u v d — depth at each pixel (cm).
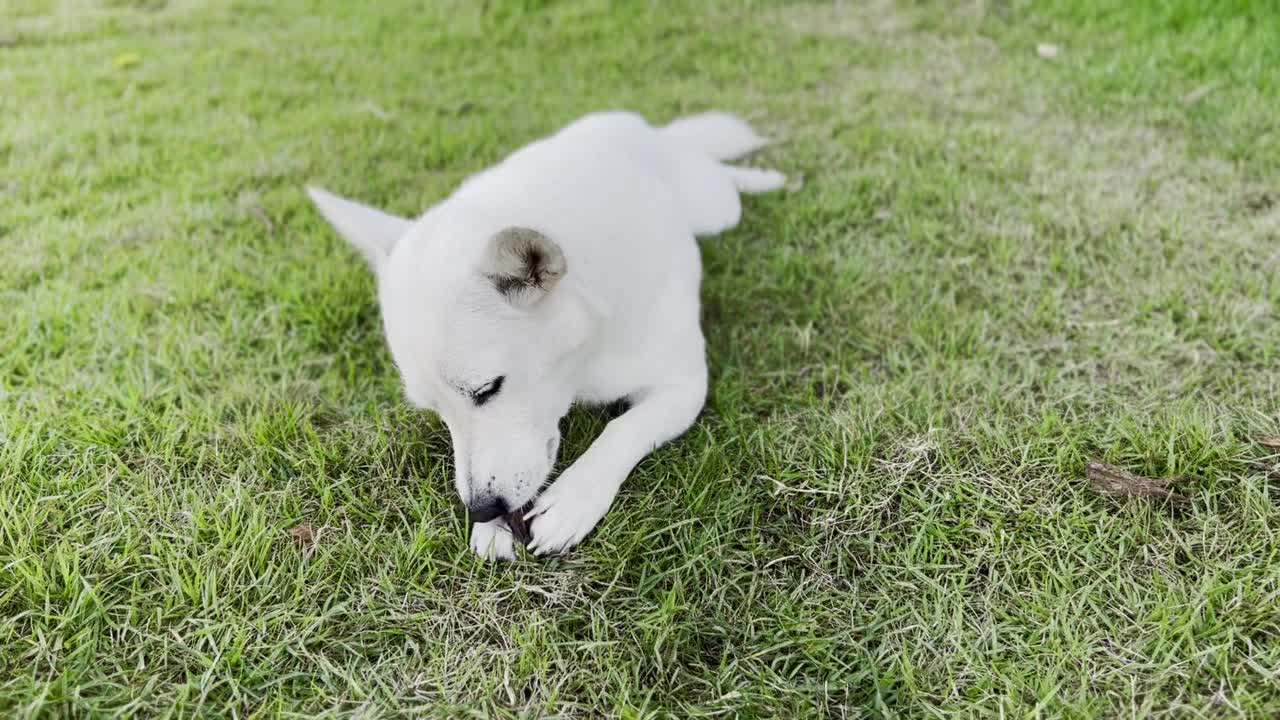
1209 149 133
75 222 129
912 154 140
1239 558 79
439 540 84
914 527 85
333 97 178
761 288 115
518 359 82
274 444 94
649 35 206
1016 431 92
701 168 125
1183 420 91
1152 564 80
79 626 78
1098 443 91
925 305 111
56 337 107
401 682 75
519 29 214
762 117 160
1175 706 71
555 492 86
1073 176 131
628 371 93
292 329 111
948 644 77
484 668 76
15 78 182
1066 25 183
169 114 167
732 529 85
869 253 120
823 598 80
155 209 133
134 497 88
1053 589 79
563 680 75
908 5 207
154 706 73
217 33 215
